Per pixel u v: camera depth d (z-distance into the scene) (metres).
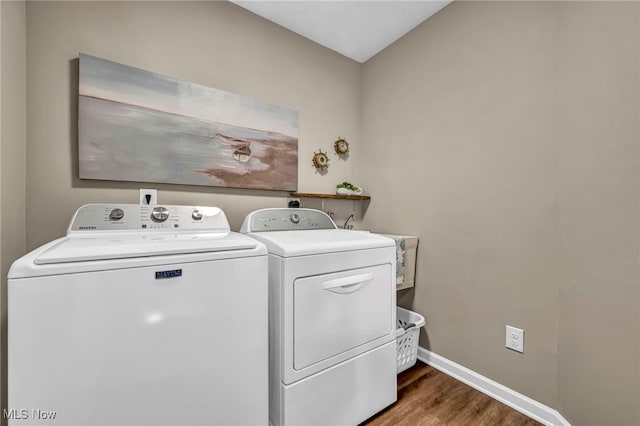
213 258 0.91
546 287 1.28
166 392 0.83
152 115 1.46
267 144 1.85
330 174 2.21
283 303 1.06
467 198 1.62
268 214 1.55
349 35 2.05
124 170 1.39
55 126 1.27
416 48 1.94
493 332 1.49
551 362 1.26
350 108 2.34
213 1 1.68
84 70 1.30
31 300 0.67
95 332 0.74
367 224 2.34
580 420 1.12
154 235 1.17
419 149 1.91
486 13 1.53
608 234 1.01
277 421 1.08
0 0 0.96
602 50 1.04
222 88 1.70
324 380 1.16
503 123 1.45
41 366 0.69
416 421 1.31
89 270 0.73
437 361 1.76
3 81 0.98
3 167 0.98
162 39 1.52
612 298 1.00
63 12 1.28
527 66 1.35
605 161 1.03
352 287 1.25
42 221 1.24
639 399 0.90
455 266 1.68
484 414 1.35
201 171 1.60
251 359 0.99
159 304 0.82
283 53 1.96
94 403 0.74
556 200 1.24
